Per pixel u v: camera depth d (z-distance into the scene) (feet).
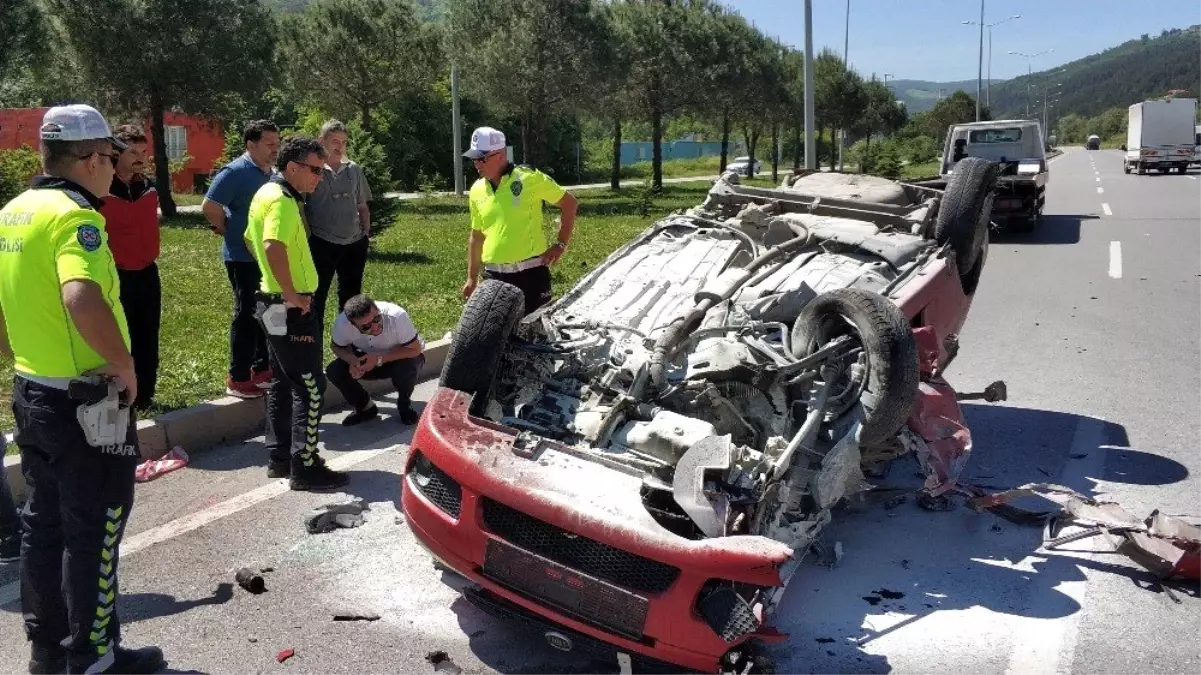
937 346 17.80
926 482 16.40
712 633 11.92
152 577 15.67
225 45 75.46
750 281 19.24
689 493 12.68
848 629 14.33
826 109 160.45
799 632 14.23
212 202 22.06
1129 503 18.88
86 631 12.45
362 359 22.65
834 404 16.15
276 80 80.48
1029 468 20.83
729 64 126.52
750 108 139.85
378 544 16.99
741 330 17.11
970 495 18.95
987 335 33.50
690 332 17.01
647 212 80.94
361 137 53.16
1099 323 34.88
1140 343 31.73
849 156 168.35
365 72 98.58
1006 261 50.19
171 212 77.66
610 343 17.28
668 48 118.11
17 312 12.03
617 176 131.03
